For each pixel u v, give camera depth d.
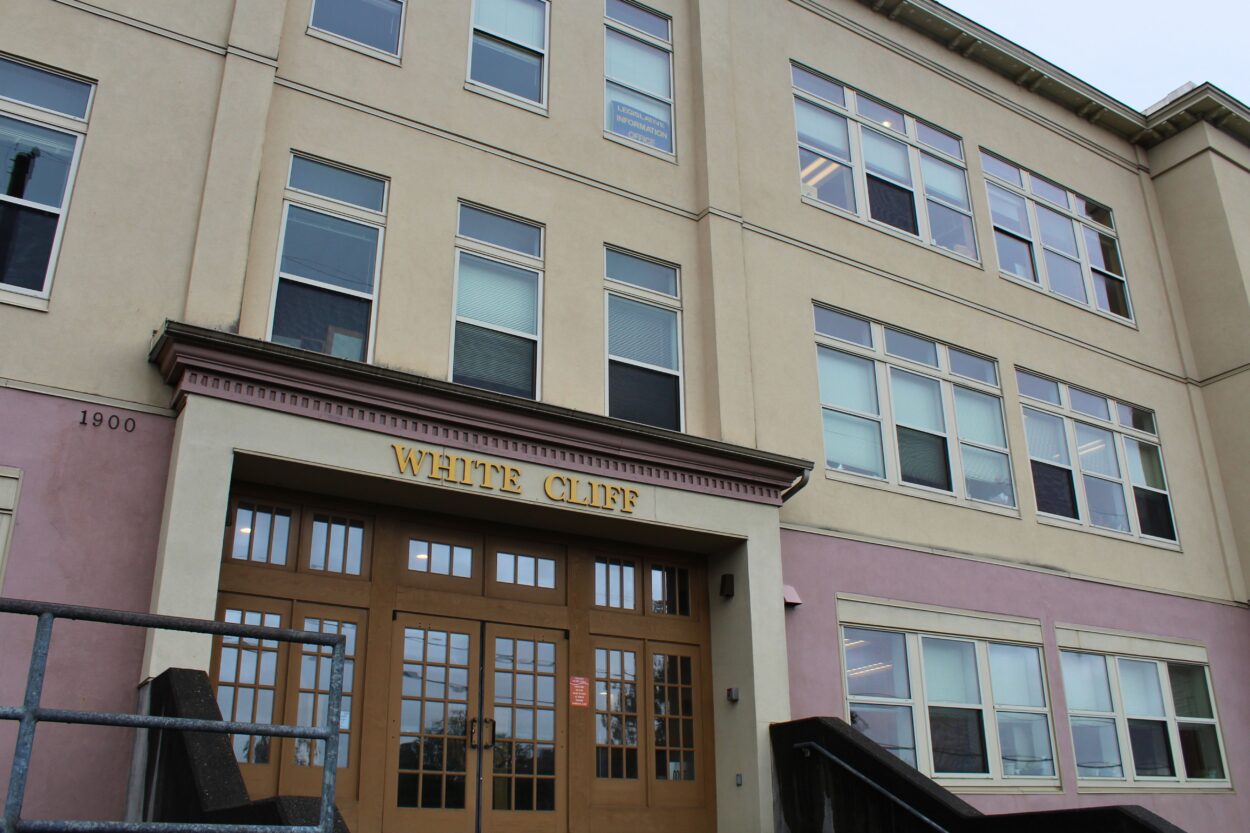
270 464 8.66
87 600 7.87
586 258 11.53
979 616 12.80
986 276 15.03
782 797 10.05
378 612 9.29
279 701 8.62
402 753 9.03
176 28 9.71
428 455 9.30
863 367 13.26
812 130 14.13
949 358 14.10
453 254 10.66
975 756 12.20
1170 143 18.31
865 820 9.08
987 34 16.17
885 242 14.08
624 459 10.36
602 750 10.12
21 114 8.87
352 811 8.61
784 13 14.50
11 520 7.82
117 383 8.49
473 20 11.82
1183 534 15.69
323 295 9.84
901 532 12.57
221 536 8.15
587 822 9.77
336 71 10.66
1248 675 15.34
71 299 8.54
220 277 9.10
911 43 15.76
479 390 9.45
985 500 13.67
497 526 10.22
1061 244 16.48
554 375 10.84
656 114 12.90
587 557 10.67
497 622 9.91
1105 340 16.11
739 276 12.37
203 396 8.41
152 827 4.52
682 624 11.00
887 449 12.95
